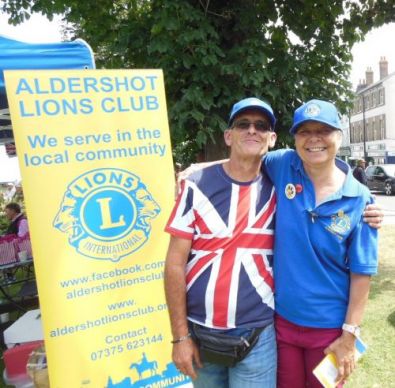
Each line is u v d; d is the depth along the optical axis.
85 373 2.61
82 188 2.60
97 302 2.63
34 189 2.49
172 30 4.32
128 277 2.71
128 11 5.65
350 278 1.91
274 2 5.23
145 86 2.76
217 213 1.92
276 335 2.05
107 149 2.66
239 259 1.91
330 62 5.60
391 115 37.22
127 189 2.72
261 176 2.04
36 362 3.07
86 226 2.61
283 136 4.75
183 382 2.84
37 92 2.49
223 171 1.98
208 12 4.55
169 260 1.96
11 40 2.92
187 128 4.67
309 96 5.16
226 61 4.49
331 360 1.89
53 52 3.02
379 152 38.47
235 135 1.94
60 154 2.55
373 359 3.57
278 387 2.11
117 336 2.69
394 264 6.57
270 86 4.49
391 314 4.51
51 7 5.88
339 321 1.91
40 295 2.50
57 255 2.54
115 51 4.97
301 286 1.89
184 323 1.96
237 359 1.92
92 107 2.62
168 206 2.83
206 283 1.92
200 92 4.28
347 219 1.81
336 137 1.83
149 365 2.77
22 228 6.10
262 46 4.57
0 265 5.56
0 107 4.86
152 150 2.79
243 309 1.92
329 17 5.50
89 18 5.76
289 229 1.89
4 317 4.54
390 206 14.61
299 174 1.93
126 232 2.71
